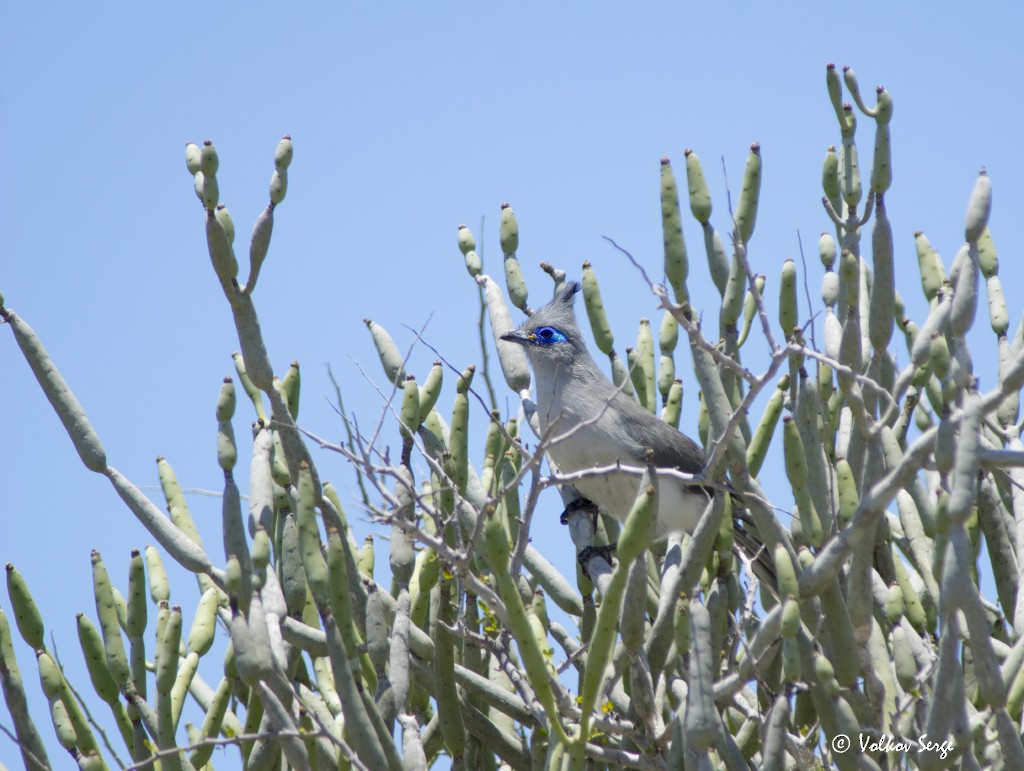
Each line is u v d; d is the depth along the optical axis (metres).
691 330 11.25
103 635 11.62
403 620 12.27
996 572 12.98
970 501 9.65
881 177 12.84
